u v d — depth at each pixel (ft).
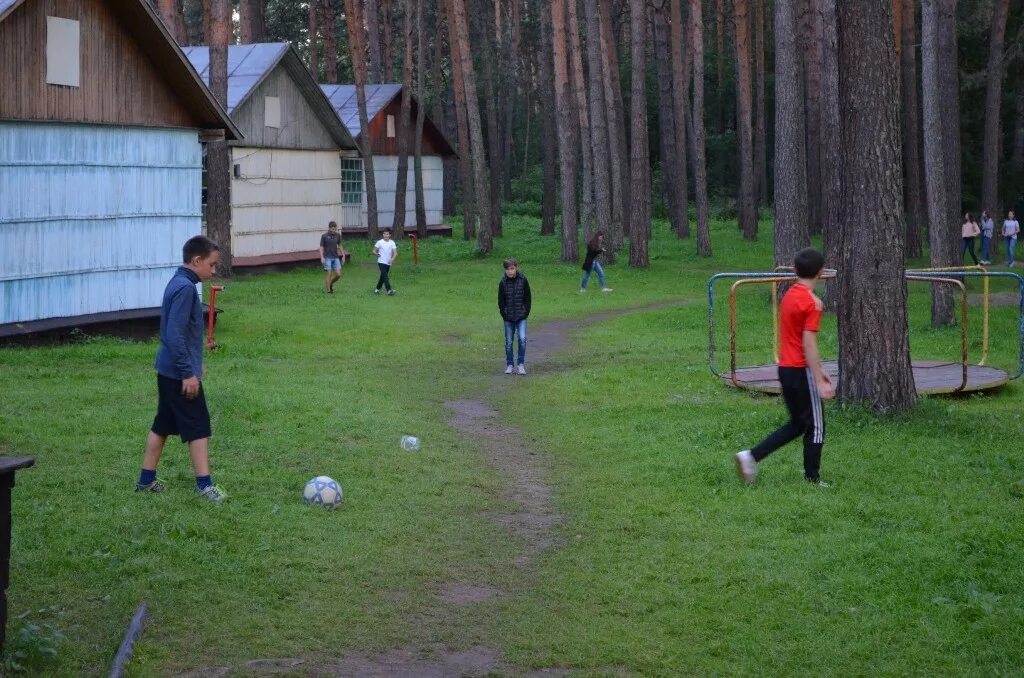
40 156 60.80
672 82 186.80
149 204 68.59
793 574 23.54
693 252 141.49
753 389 46.65
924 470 32.09
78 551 22.80
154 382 46.62
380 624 20.80
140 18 64.80
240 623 20.13
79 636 18.79
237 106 113.50
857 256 39.73
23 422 35.65
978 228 127.24
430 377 54.70
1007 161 189.78
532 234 172.55
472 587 23.20
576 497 30.94
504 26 243.60
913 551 24.58
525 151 247.70
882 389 39.55
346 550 24.73
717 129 236.63
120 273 66.85
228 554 23.61
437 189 176.86
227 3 98.63
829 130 83.05
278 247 124.06
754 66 212.84
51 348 57.57
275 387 46.03
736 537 26.35
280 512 27.04
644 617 21.59
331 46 184.03
